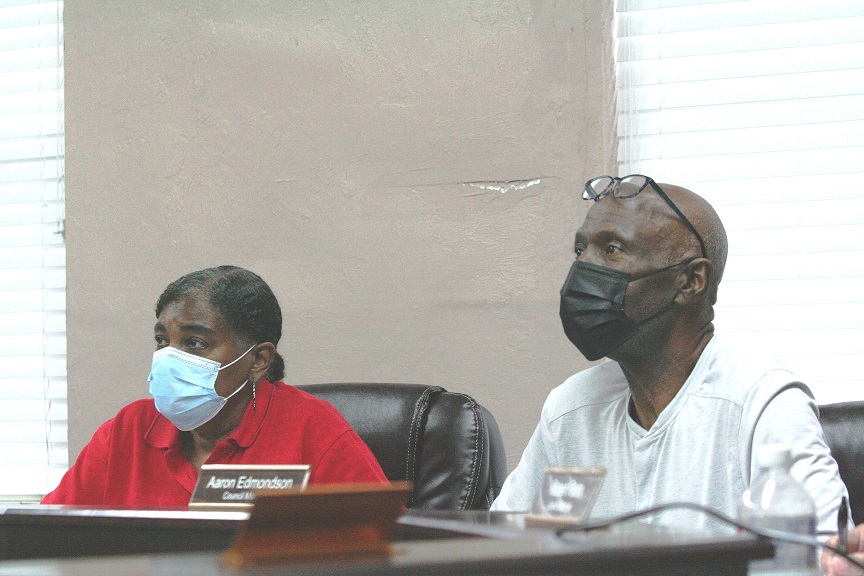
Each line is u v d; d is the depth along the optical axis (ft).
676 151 11.04
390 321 11.31
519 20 11.14
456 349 11.09
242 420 8.04
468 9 11.32
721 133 10.98
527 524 4.24
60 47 13.26
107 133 12.50
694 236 7.12
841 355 10.68
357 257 11.48
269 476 5.27
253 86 12.03
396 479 8.67
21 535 5.45
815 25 10.76
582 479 4.22
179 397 7.77
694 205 7.23
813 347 10.74
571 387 7.75
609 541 3.44
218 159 12.07
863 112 10.61
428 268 11.23
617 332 7.10
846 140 10.65
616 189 7.36
